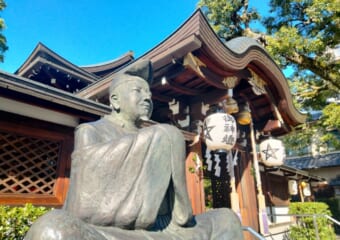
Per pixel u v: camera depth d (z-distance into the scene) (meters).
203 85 4.68
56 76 8.58
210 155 6.46
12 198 3.73
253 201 6.43
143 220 1.94
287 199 12.21
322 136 11.62
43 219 1.71
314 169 19.28
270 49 9.39
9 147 4.00
